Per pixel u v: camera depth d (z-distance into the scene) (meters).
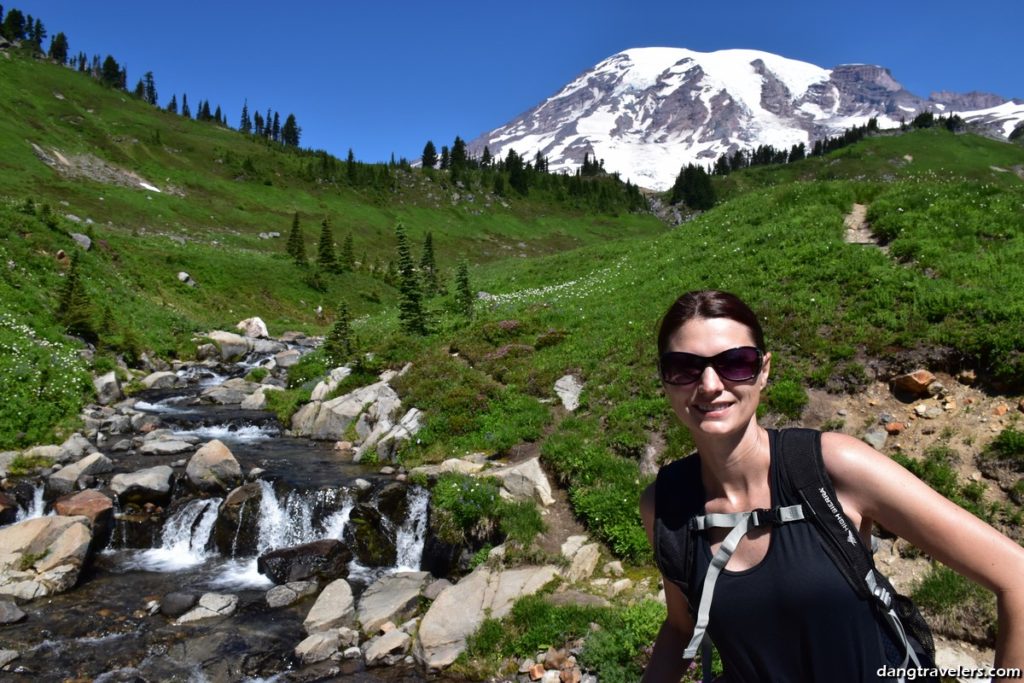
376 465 18.66
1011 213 19.83
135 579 13.80
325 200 160.00
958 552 2.26
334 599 12.03
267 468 18.31
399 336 26.67
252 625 11.76
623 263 33.12
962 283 16.03
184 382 33.31
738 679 2.72
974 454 11.47
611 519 12.39
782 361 15.66
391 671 10.01
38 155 108.44
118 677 10.15
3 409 21.03
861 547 2.46
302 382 29.05
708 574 2.62
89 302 34.34
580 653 9.33
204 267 64.50
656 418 15.20
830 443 2.63
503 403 18.88
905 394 13.58
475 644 9.98
